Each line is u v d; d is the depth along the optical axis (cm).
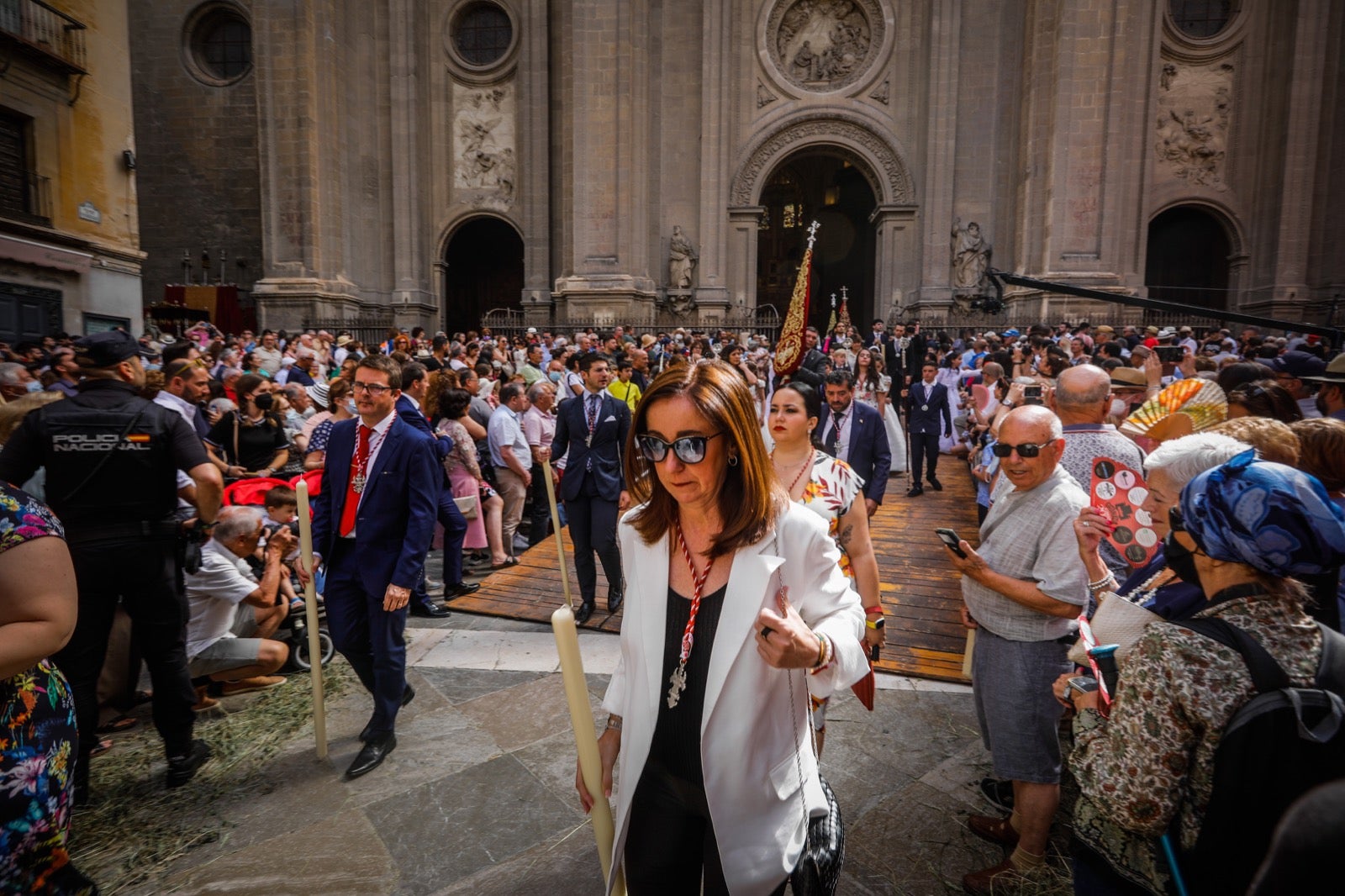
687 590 173
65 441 303
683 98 2533
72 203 1370
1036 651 259
